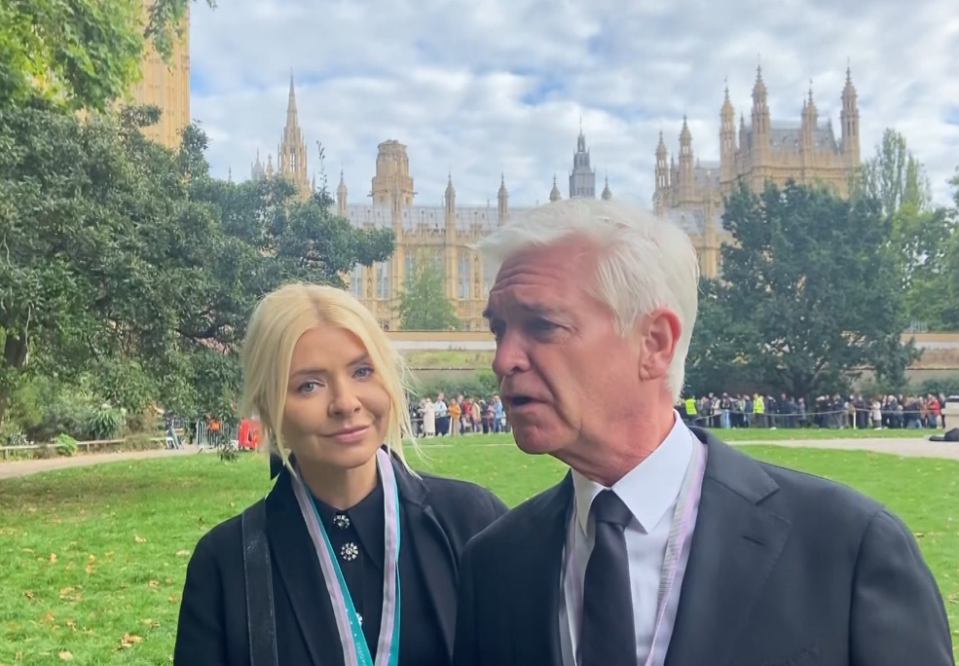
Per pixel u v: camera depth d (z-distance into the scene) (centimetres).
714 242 8894
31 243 1402
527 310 165
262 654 232
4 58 1310
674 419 176
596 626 158
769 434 3288
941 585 781
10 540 1070
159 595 791
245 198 2812
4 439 2597
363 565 246
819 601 151
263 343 233
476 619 192
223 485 1706
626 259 162
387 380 238
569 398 163
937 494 1404
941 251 6147
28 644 643
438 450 2508
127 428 3069
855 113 10406
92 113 1680
